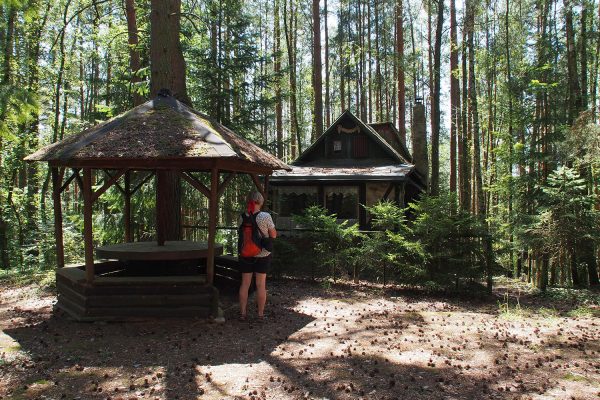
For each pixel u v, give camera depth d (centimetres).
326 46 3159
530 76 1623
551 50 1652
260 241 729
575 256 1226
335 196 1686
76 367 520
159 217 883
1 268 1709
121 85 1599
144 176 1248
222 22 1678
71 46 2375
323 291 1055
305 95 4172
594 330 719
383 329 709
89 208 708
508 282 1581
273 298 947
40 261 1495
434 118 1457
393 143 2323
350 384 473
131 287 712
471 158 2844
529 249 1341
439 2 1412
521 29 2011
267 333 672
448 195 1114
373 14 3494
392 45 3247
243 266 734
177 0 1102
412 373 511
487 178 2627
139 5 1600
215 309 719
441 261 1062
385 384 477
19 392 454
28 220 1905
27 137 1850
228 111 1639
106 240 1302
